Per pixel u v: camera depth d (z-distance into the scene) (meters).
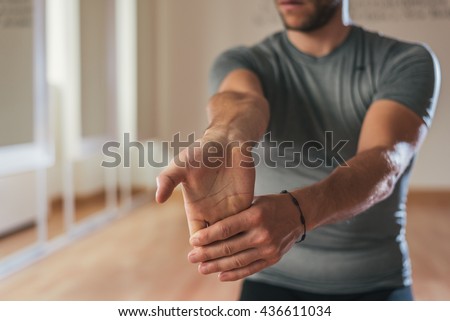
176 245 3.85
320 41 1.00
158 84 6.16
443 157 5.71
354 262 1.00
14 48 3.18
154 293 2.82
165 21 6.11
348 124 1.00
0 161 3.10
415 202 5.63
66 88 4.21
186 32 6.09
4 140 3.13
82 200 5.17
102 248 3.77
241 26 5.99
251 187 0.60
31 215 4.05
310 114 1.01
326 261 1.00
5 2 3.10
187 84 6.14
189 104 6.16
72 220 4.25
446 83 5.67
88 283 2.97
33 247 3.60
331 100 1.00
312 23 0.96
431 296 2.78
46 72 3.46
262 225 0.60
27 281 3.02
